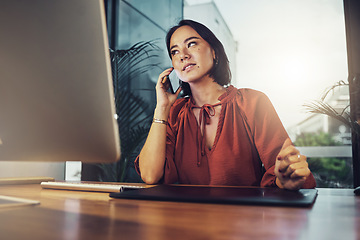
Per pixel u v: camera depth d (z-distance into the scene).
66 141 0.51
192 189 0.65
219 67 1.66
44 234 0.30
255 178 1.45
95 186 0.71
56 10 0.47
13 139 0.54
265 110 1.48
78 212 0.43
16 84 0.51
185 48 1.67
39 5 0.47
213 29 3.02
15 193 0.68
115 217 0.40
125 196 0.57
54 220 0.38
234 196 0.53
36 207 0.48
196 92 1.66
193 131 1.56
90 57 0.48
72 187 0.73
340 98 2.62
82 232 0.31
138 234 0.31
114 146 0.50
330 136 2.64
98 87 0.48
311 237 0.29
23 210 0.45
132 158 2.61
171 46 1.74
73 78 0.49
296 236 0.30
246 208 0.46
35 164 1.70
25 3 0.48
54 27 0.48
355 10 2.49
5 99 0.52
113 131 0.50
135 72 2.96
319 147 2.65
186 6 3.12
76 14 0.47
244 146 1.48
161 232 0.31
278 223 0.36
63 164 1.94
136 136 2.44
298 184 0.62
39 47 0.49
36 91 0.50
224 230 0.32
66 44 0.48
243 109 1.52
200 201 0.52
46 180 1.01
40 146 0.53
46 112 0.51
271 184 1.12
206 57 1.65
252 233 0.31
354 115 2.28
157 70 3.07
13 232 0.31
